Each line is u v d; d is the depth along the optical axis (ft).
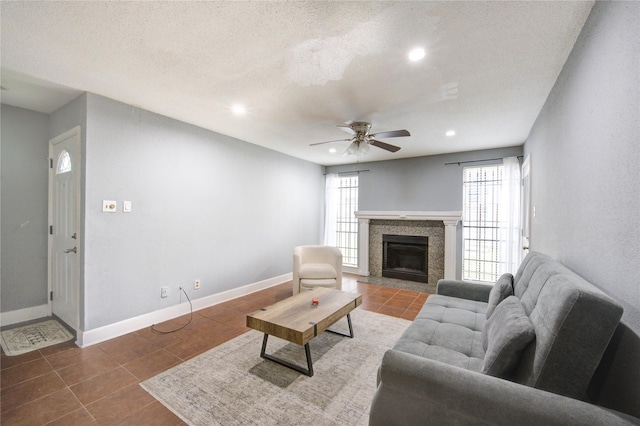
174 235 11.09
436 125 11.20
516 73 7.06
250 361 7.86
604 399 3.59
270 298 13.60
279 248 16.51
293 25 5.33
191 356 8.13
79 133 8.90
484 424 3.45
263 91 8.30
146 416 5.77
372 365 7.73
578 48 5.52
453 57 6.39
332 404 6.15
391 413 4.12
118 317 9.45
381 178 18.58
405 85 7.80
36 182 10.56
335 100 8.89
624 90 3.69
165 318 10.77
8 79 7.77
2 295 9.95
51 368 7.44
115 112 9.27
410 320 11.02
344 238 20.42
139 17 5.17
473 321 7.20
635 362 3.19
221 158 12.92
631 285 3.53
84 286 8.66
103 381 6.89
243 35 5.67
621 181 3.78
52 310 10.77
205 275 12.29
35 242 10.58
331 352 8.41
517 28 5.33
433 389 3.78
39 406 6.02
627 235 3.63
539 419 3.14
